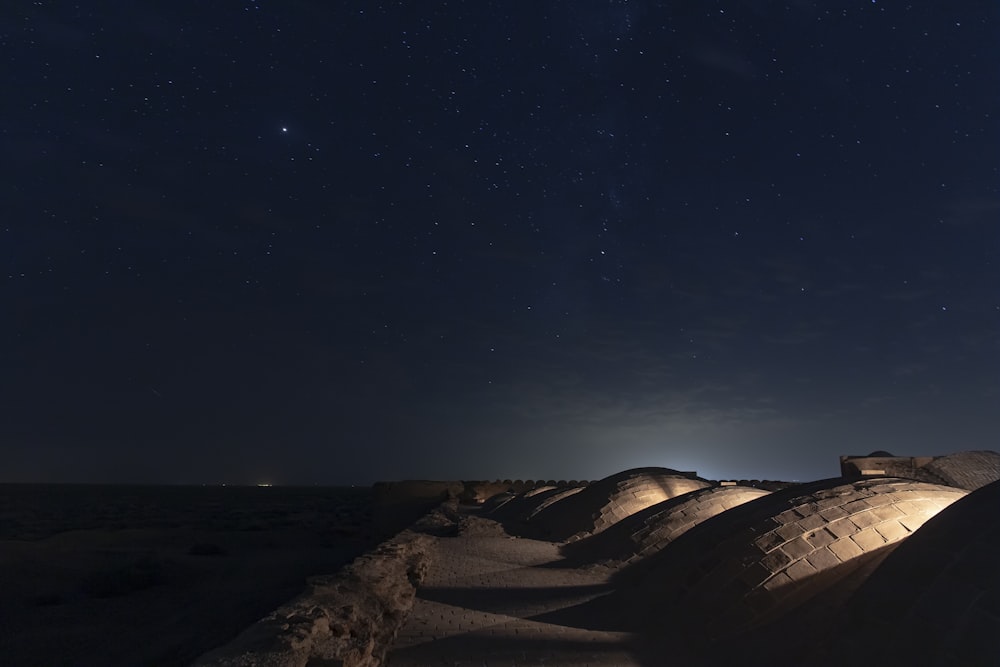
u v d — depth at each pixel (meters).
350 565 11.77
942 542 8.15
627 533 17.84
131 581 26.06
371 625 8.45
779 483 30.34
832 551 10.31
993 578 7.15
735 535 11.53
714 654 9.52
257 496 106.25
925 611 7.50
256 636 6.55
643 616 11.17
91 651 17.69
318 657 6.40
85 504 78.12
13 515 60.03
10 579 26.83
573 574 15.65
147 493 114.12
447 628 10.65
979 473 22.42
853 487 11.85
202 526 49.72
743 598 10.12
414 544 17.02
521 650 9.56
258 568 30.30
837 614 8.93
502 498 35.81
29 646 18.23
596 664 9.09
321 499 96.88
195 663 5.80
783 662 8.85
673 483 23.88
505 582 14.72
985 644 6.68
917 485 11.92
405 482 38.56
